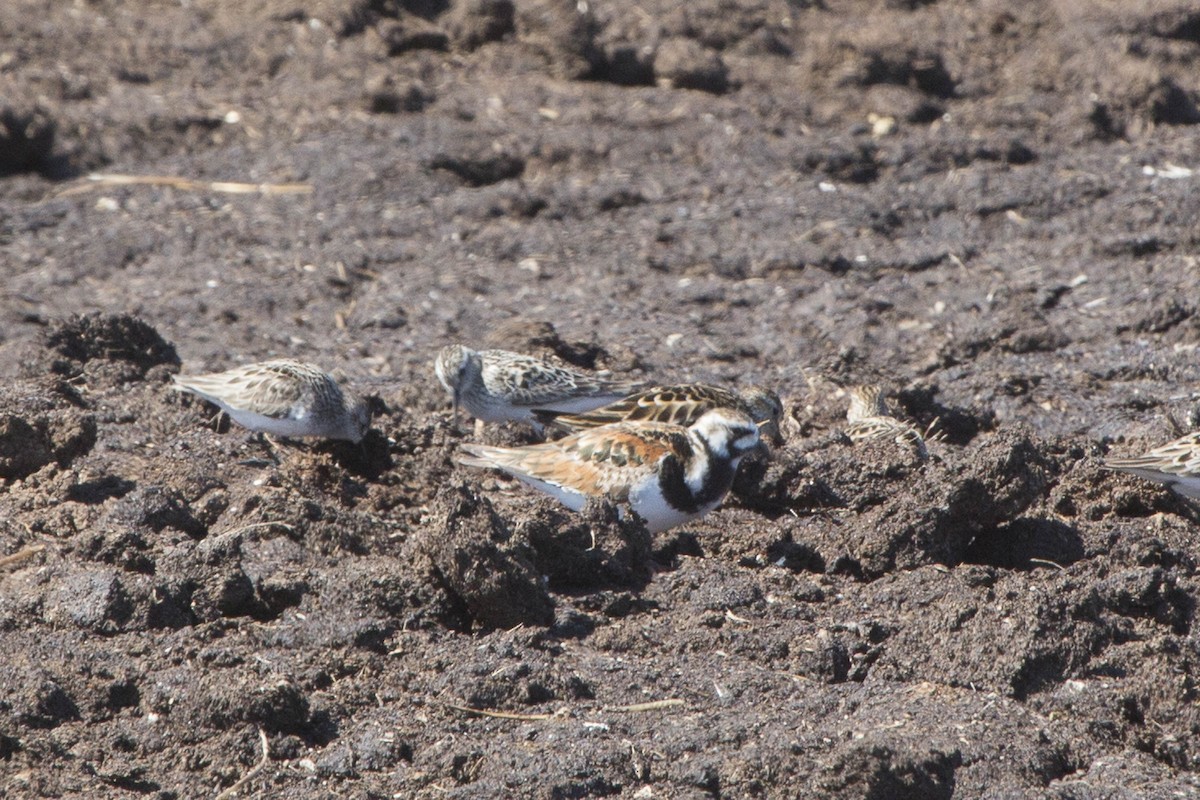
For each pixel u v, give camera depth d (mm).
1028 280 45062
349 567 23984
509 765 19453
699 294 44562
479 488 29719
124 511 25578
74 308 42312
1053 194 50844
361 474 30547
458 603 23250
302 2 65062
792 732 20172
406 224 49281
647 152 55000
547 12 62719
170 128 55656
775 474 29406
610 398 35250
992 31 66375
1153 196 50219
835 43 60781
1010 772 19594
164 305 42875
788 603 24531
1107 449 33781
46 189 51250
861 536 26500
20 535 25141
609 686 21703
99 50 61875
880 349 41156
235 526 25938
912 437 31516
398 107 58000
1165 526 28375
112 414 32094
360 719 20750
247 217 49375
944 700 21516
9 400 29984
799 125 57594
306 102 58125
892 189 52156
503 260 47156
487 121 57312
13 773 19188
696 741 19984
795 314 43375
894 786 18516
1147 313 42031
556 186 52031
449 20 64438
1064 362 40219
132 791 19156
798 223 49188
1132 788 19672
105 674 21250
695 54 61562
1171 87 59562
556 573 24844
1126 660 22312
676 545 27359
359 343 40938
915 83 60969
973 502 26391
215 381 31000
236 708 20156
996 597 23047
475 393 33906
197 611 23109
